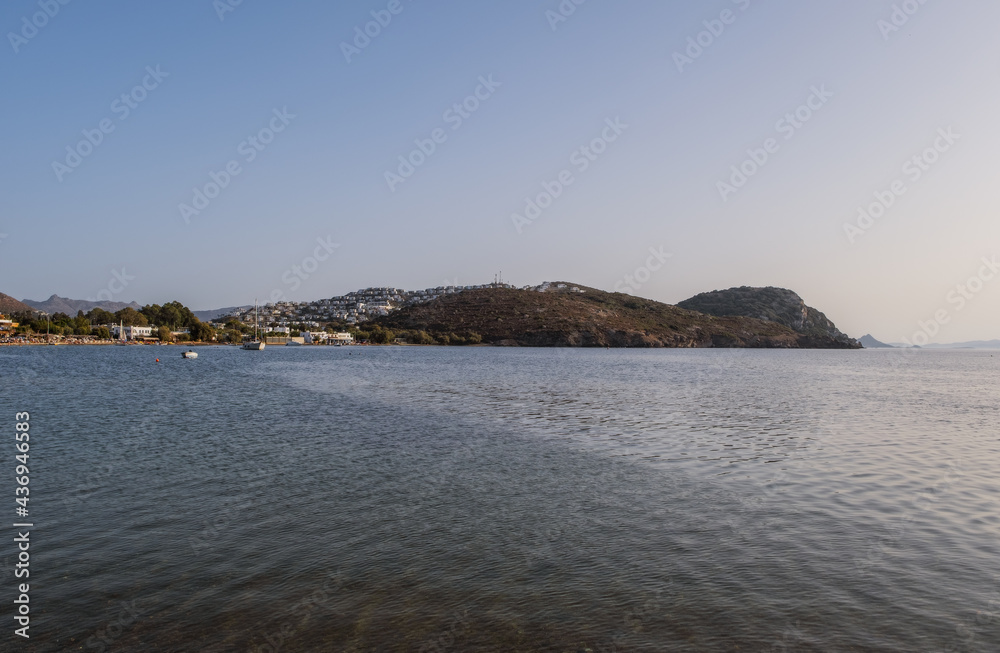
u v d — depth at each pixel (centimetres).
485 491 1606
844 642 832
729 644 830
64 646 823
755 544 1197
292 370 8131
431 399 4209
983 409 3753
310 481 1714
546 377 6806
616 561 1110
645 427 2825
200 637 849
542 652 815
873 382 6638
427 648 824
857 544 1195
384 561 1112
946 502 1498
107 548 1175
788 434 2616
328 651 819
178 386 5259
